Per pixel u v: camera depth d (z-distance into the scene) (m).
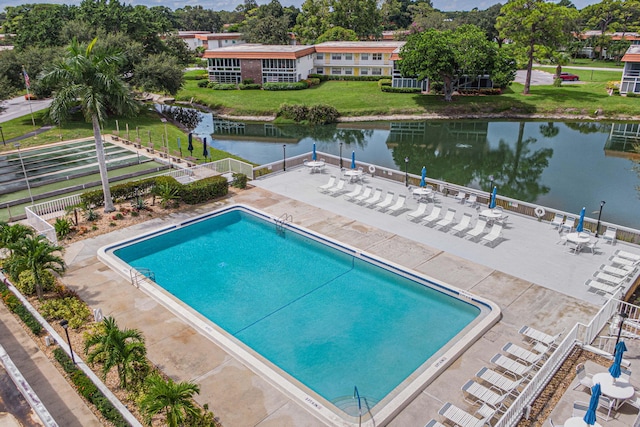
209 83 84.44
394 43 92.31
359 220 26.34
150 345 16.47
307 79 86.12
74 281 20.47
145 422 12.95
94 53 24.86
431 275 20.73
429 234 24.62
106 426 12.83
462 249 23.00
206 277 21.44
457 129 62.94
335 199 29.27
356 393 13.29
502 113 68.31
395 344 16.89
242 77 83.81
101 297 19.31
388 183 31.66
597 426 11.66
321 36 108.06
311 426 13.17
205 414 13.19
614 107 66.62
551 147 54.06
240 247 24.30
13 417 13.64
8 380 15.05
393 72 77.25
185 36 138.12
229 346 16.16
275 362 15.98
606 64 105.56
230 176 32.41
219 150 49.84
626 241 23.33
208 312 18.81
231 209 28.22
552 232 24.56
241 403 13.95
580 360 15.42
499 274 20.75
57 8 75.69
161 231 25.17
